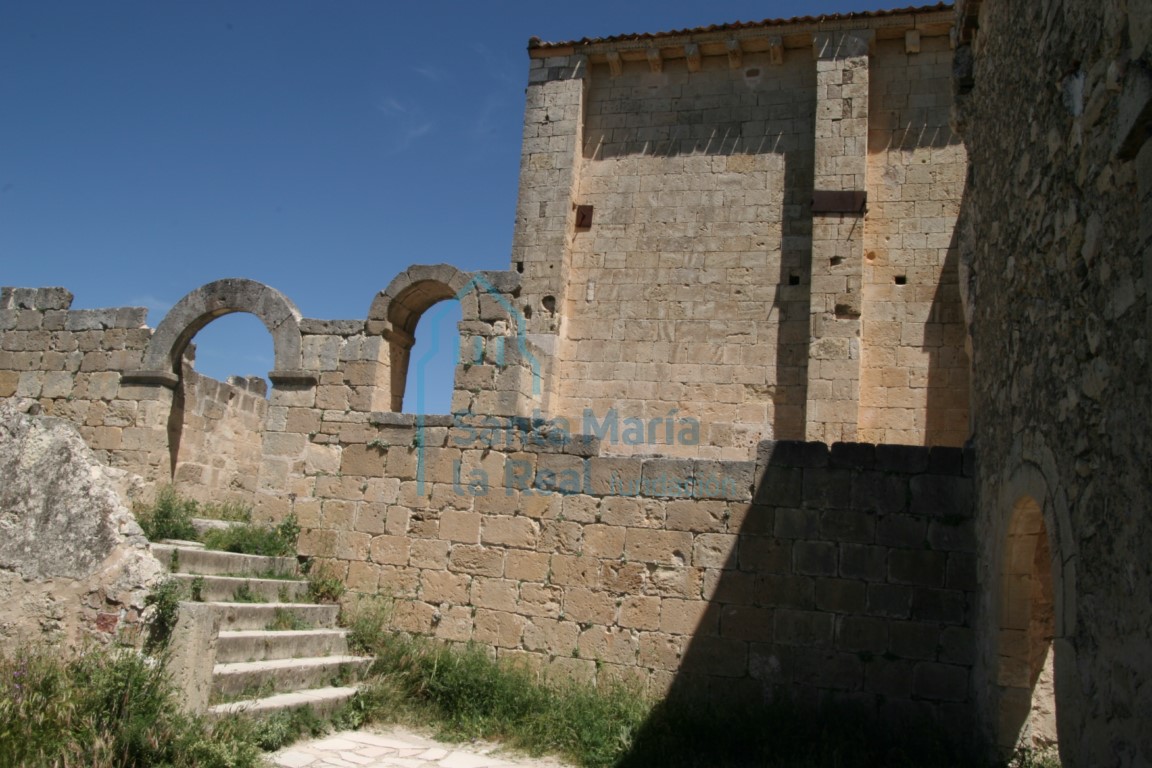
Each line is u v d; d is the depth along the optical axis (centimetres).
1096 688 523
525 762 925
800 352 1730
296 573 1245
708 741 979
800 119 1841
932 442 1631
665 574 1126
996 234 860
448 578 1209
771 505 1112
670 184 1873
